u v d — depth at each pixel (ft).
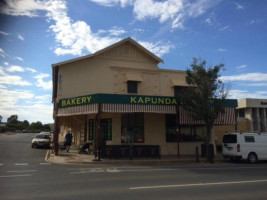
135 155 60.59
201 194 26.20
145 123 71.67
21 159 58.03
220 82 61.11
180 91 77.46
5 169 43.16
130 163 55.06
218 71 61.46
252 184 31.58
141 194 25.90
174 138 73.26
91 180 33.32
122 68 73.56
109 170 42.96
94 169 44.11
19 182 31.63
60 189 27.86
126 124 70.44
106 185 30.17
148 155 61.36
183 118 63.82
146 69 75.56
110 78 72.33
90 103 58.59
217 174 39.60
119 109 58.49
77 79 71.77
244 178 36.01
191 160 59.82
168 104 62.69
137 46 74.69
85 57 71.05
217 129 97.35
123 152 59.93
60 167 46.39
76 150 77.66
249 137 61.52
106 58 72.90
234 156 60.44
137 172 40.98
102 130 70.59
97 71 71.77
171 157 64.90
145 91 74.59
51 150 79.41
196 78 61.16
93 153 67.15
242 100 113.19
